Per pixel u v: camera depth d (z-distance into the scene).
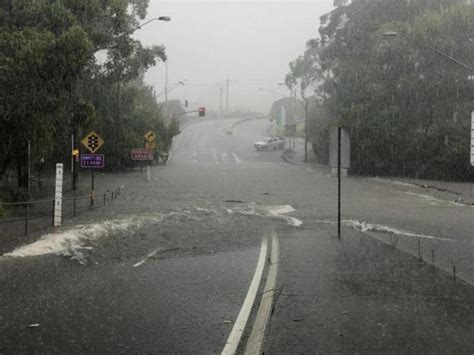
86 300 7.48
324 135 53.34
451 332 5.93
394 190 31.86
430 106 43.34
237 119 133.38
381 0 51.41
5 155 22.92
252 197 26.02
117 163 46.41
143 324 6.39
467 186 35.06
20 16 20.59
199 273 9.28
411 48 44.62
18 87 18.58
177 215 17.92
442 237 13.94
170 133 57.94
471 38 42.78
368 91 46.19
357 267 9.50
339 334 5.88
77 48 19.33
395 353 5.31
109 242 12.46
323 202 24.20
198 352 5.46
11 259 10.38
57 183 15.28
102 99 40.50
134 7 39.00
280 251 11.33
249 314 6.79
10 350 5.51
